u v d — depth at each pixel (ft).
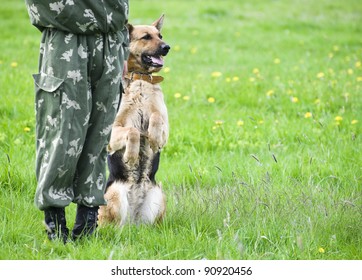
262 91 61.46
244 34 99.71
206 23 108.47
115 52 27.58
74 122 26.76
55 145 26.78
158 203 32.27
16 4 117.80
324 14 123.03
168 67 73.56
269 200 33.42
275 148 45.27
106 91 27.50
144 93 33.12
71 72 26.45
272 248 28.91
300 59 79.25
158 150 32.83
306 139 46.78
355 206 32.60
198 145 46.32
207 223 31.50
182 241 29.19
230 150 45.50
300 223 30.99
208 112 54.70
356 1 138.92
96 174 28.32
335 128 48.83
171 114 53.62
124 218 32.09
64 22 26.30
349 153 43.37
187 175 39.52
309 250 28.45
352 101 55.98
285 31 102.83
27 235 29.50
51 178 27.07
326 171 40.19
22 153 42.47
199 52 84.64
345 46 89.51
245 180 38.04
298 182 37.42
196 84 63.93
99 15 26.61
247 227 30.68
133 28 35.09
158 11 115.75
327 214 32.01
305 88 60.54
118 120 32.81
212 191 35.50
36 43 83.71
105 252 27.61
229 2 133.49
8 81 60.49
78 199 28.27
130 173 32.14
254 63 77.41
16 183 37.24
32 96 56.34
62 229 28.71
